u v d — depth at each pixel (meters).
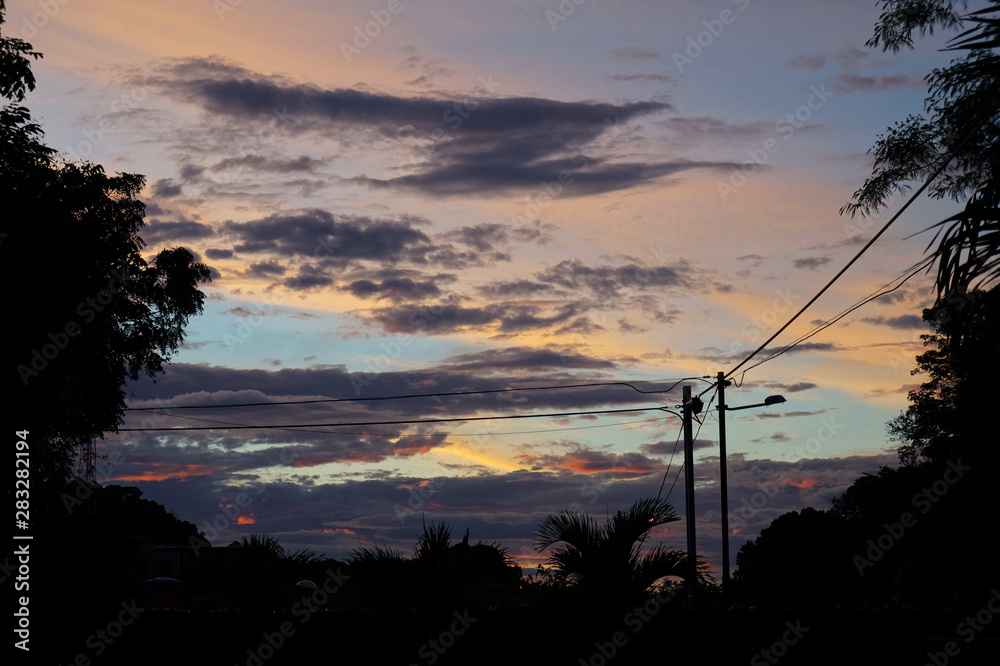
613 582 13.95
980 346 7.28
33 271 11.19
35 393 11.16
